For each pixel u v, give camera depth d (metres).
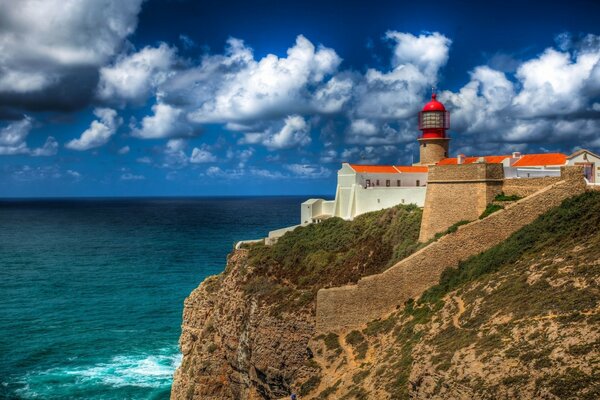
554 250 41.78
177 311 103.50
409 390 34.47
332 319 49.59
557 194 48.88
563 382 27.77
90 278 133.50
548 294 35.59
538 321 33.09
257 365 54.53
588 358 28.42
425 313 44.28
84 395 69.00
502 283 40.50
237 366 59.12
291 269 62.38
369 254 58.19
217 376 61.56
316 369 47.31
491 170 51.97
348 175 75.00
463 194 52.88
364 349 45.44
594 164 61.06
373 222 63.84
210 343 63.72
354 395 39.28
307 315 52.91
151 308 105.38
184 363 68.88
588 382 27.16
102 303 109.00
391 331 45.25
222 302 64.69
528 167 65.75
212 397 61.22
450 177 53.97
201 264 151.88
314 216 80.19
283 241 69.56
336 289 49.62
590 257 37.12
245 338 57.41
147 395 69.31
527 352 30.81
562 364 28.86
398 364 38.81
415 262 48.56
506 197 51.56
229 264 71.62
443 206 54.19
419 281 48.47
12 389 70.25
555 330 31.44
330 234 66.62
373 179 74.31
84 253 175.75
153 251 178.00
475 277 45.09
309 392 45.44
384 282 48.66
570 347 29.59
